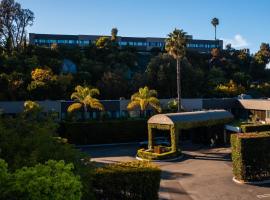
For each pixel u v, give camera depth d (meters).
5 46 98.94
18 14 104.56
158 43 145.12
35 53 95.12
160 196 28.61
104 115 64.00
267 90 99.19
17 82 69.94
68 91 76.81
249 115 68.62
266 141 32.31
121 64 101.88
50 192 10.66
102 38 112.38
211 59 115.50
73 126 58.75
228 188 30.58
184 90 90.12
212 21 166.88
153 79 89.56
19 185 10.54
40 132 16.08
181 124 48.53
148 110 67.50
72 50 101.75
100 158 48.22
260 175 32.31
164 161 44.97
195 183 32.62
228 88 90.62
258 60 121.94
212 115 54.41
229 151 49.91
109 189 20.27
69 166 11.65
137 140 62.34
